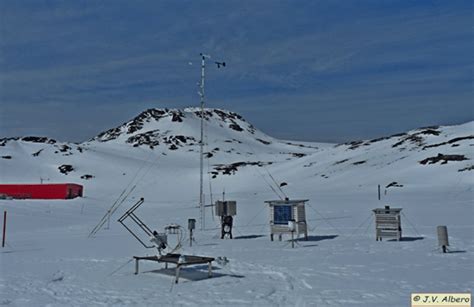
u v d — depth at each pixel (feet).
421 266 47.26
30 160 537.65
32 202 233.76
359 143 537.24
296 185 373.81
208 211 180.34
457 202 167.32
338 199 217.56
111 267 52.19
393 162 391.86
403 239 73.77
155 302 34.12
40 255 63.26
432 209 138.62
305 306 31.48
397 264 48.91
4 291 39.37
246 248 67.31
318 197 247.91
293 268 47.73
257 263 51.78
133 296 36.47
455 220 103.91
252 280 42.42
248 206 192.34
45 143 617.62
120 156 631.56
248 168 529.04
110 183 471.62
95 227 116.47
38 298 36.50
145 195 385.70
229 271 48.08
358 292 35.40
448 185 275.18
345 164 431.02
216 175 499.10
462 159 347.36
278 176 453.17
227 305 32.53
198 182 473.67
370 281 39.70
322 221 114.11
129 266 52.80
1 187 291.79
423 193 237.45
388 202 180.96
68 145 620.90
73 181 475.31
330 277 42.24
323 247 66.39
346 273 44.14
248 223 119.55
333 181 365.20
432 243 67.00
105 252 65.72
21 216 158.30
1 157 524.11
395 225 72.08
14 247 74.43
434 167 344.90
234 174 502.38
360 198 220.64
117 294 37.45
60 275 47.16
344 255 57.21
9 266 53.42
